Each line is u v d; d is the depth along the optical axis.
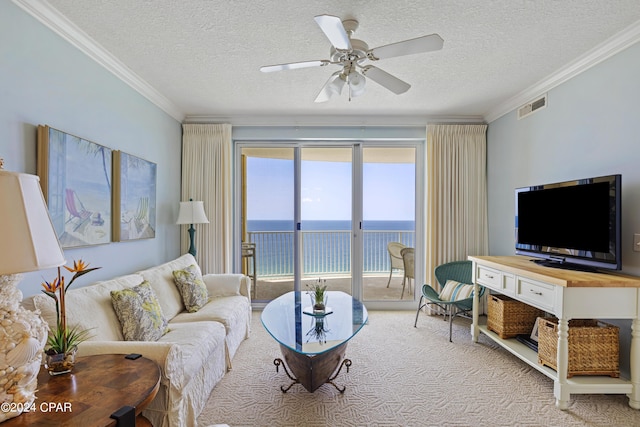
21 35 1.84
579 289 2.12
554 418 2.05
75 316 1.78
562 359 2.15
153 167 3.36
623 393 2.16
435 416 2.07
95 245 2.44
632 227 2.27
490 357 2.93
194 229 4.06
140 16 2.08
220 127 4.18
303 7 1.99
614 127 2.41
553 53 2.56
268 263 4.53
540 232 2.85
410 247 4.55
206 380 2.21
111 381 1.30
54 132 2.02
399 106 3.87
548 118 3.10
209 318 2.69
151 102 3.38
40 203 1.10
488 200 4.18
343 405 2.18
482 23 2.16
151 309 2.23
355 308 2.84
